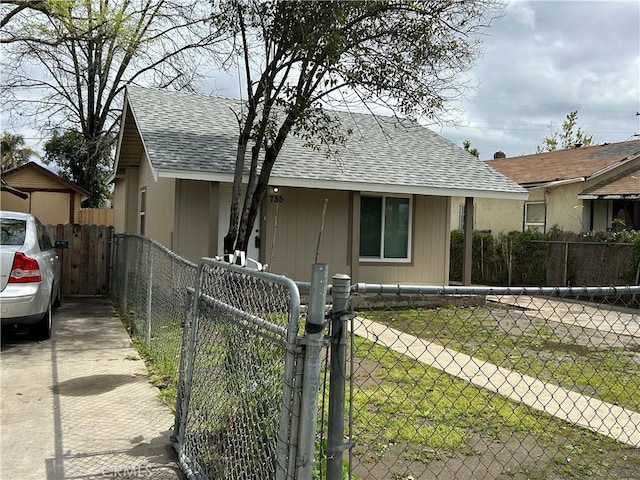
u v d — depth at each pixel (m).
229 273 3.03
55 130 23.70
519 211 19.73
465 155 15.02
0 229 6.88
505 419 4.52
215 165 10.36
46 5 10.35
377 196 12.98
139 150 14.77
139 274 7.77
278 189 11.98
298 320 2.12
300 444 2.05
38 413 4.34
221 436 2.97
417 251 13.41
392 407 4.66
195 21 15.02
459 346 7.29
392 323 8.78
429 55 8.56
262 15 8.33
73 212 18.98
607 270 14.45
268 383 2.43
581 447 4.02
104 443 3.76
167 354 5.73
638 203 16.56
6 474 3.24
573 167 19.23
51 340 7.09
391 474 3.44
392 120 15.80
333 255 12.55
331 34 7.74
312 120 10.27
